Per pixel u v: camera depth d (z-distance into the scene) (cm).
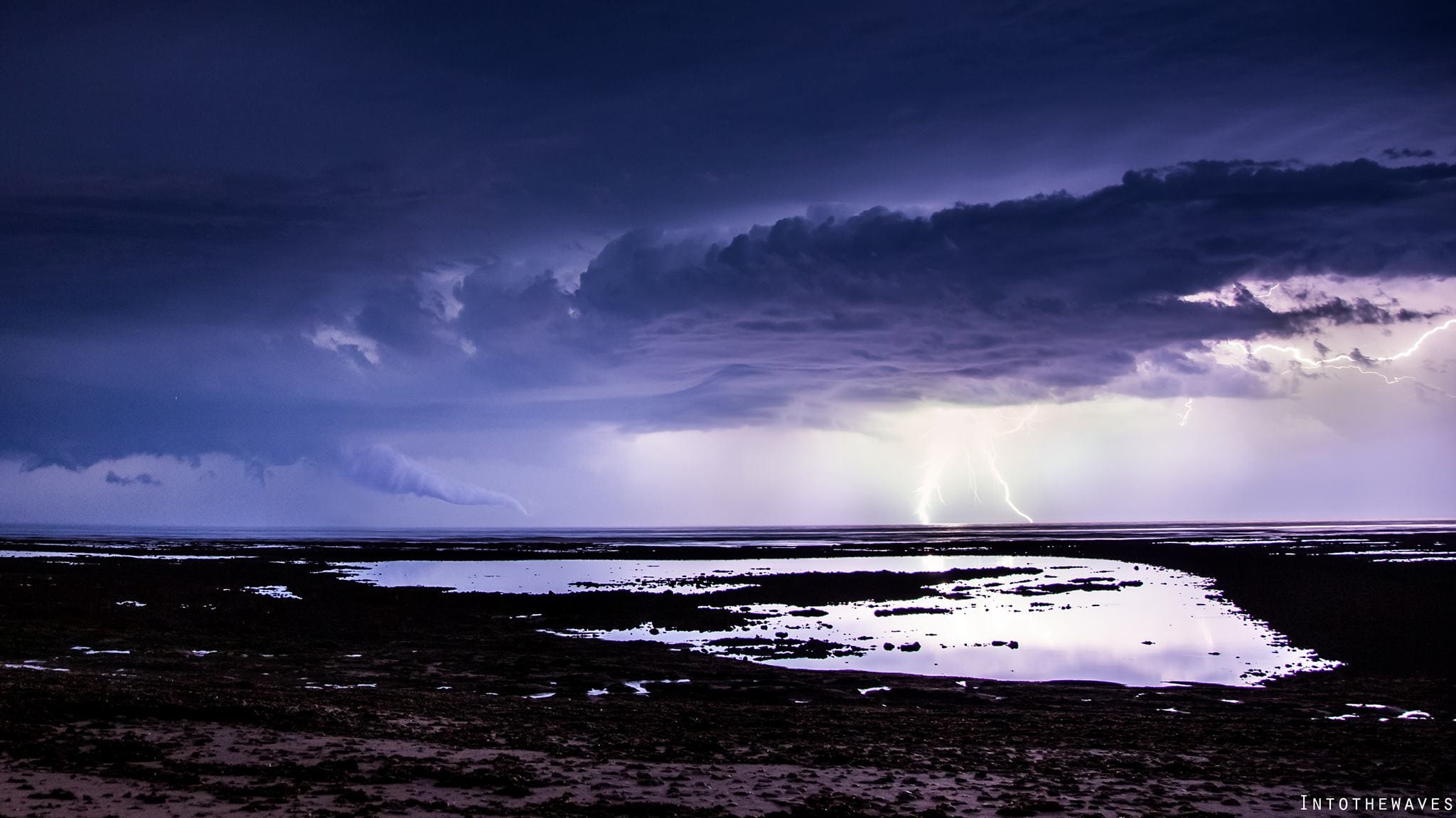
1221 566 8656
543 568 9438
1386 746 2047
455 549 13912
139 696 2106
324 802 1419
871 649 3844
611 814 1428
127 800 1378
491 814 1399
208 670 2944
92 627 3866
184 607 4741
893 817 1456
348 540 18475
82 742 1700
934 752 1941
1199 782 1719
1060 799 1592
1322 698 2758
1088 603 5691
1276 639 4109
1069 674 3288
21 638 3450
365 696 2477
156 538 18600
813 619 4888
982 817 1476
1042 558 10756
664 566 9675
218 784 1491
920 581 7331
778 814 1453
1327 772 1806
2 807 1309
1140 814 1512
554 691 2778
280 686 2680
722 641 4003
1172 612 5219
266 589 6062
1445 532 19988
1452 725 2328
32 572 6931
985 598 6006
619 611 5094
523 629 4322
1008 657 3688
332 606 5034
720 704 2573
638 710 2375
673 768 1730
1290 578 6906
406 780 1573
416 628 4225
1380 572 6994
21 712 1911
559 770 1688
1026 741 2077
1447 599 5216
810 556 11650
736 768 1758
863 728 2183
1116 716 2433
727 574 8431
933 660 3606
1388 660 3506
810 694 2775
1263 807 1570
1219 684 3059
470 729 2017
